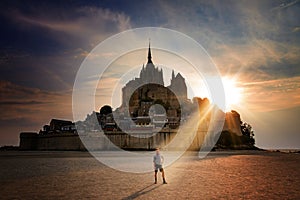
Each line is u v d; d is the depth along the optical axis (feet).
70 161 178.81
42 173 103.65
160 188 66.13
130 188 66.18
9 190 63.00
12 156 258.37
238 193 58.08
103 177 91.20
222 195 55.77
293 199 50.85
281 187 66.59
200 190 62.64
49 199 52.16
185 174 100.63
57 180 82.38
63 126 550.77
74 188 66.13
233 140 518.78
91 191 61.52
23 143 525.75
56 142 486.38
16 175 96.32
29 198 53.16
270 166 138.62
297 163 161.27
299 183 74.08
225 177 90.07
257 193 57.88
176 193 58.59
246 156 259.80
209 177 90.27
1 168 125.39
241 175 96.12
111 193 58.75
